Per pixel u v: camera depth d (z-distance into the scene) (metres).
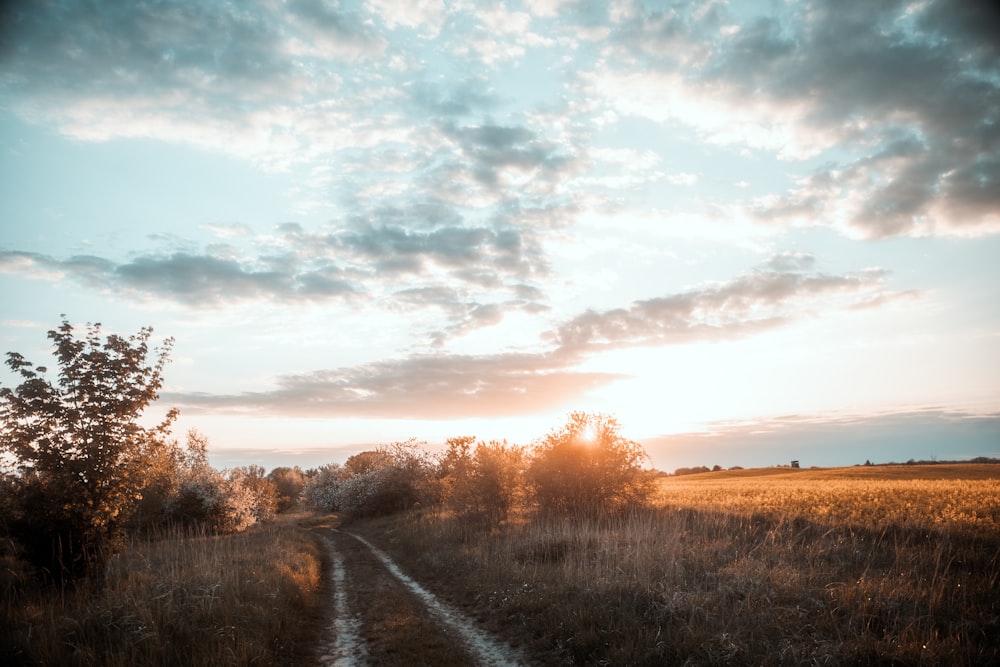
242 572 13.80
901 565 11.91
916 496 22.11
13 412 12.55
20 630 9.17
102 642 8.84
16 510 12.79
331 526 47.88
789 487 32.94
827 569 11.83
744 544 15.11
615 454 23.88
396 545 26.00
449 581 16.09
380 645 10.10
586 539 16.33
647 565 12.28
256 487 55.81
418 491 45.19
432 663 9.09
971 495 21.31
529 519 24.59
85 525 12.77
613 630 9.35
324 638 10.84
